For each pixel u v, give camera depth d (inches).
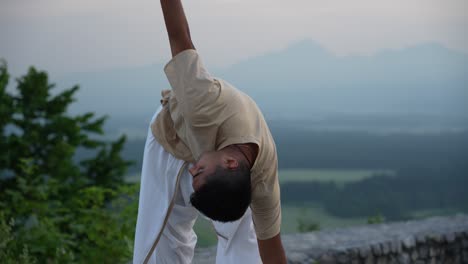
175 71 111.9
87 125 521.3
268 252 123.9
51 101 517.3
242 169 106.2
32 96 511.8
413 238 274.4
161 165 123.7
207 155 107.2
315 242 255.4
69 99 523.2
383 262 259.6
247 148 109.8
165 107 124.6
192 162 122.0
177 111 121.0
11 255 198.1
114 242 229.5
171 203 123.2
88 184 493.0
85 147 511.8
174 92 112.8
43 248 214.1
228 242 129.2
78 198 256.5
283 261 125.0
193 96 110.0
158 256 128.3
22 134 493.0
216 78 115.1
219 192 103.6
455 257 293.7
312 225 308.8
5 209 245.3
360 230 285.9
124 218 237.5
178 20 112.0
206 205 104.7
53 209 253.3
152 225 124.6
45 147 479.8
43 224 226.2
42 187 265.3
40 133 487.8
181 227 128.3
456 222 313.0
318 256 235.3
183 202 125.9
